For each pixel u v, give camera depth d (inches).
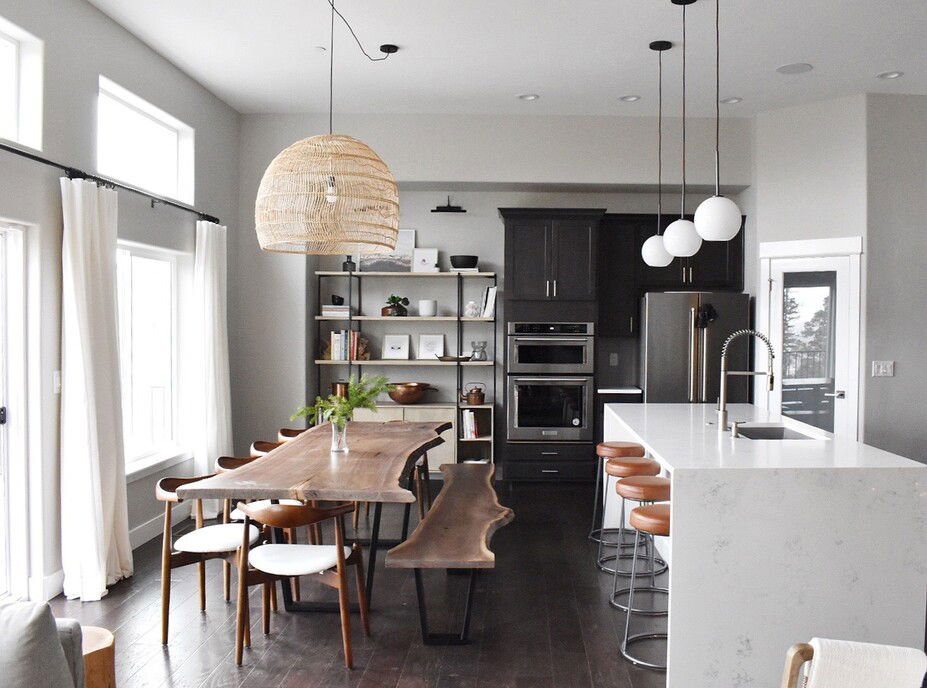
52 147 149.3
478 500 152.6
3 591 144.2
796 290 241.8
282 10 167.3
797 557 112.9
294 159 126.2
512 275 255.4
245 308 253.4
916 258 227.9
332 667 120.6
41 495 146.1
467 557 115.6
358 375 273.3
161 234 196.1
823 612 112.7
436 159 252.5
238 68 205.9
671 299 251.0
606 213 265.7
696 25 174.9
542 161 252.8
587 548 186.5
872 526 112.5
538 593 155.3
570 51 192.4
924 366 228.1
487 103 239.6
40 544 146.4
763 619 112.9
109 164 182.1
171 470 202.5
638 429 156.3
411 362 263.0
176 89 205.2
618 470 152.2
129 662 121.4
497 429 275.0
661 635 133.7
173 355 213.3
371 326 275.7
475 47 189.9
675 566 113.0
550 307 255.9
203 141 223.8
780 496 112.6
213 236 216.5
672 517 113.2
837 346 232.2
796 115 241.1
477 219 275.3
